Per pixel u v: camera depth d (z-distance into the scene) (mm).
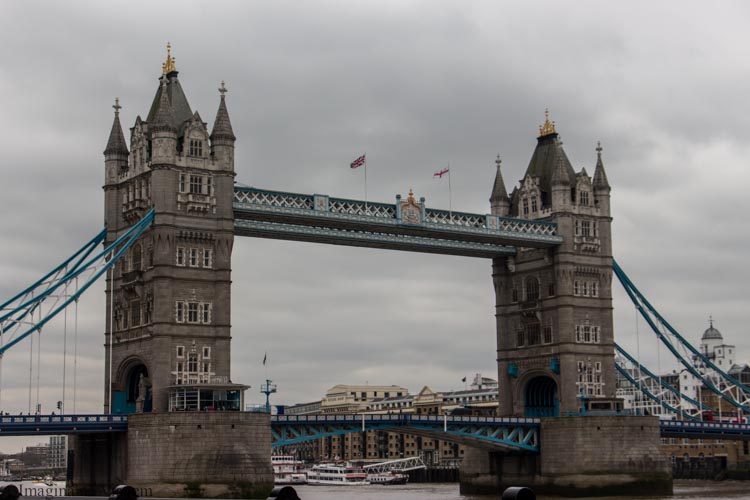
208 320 131625
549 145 173375
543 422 158625
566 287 162875
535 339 167125
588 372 163375
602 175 170250
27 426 117062
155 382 127062
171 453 120438
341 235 146875
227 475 120375
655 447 156000
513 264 170875
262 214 137125
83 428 121438
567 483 153625
